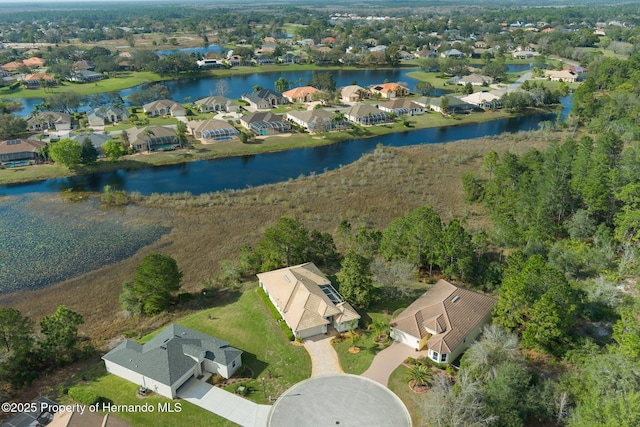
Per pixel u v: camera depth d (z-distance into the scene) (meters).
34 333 61.25
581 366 51.28
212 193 113.88
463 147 147.12
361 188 117.31
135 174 127.31
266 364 57.44
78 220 99.62
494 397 46.59
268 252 77.25
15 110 192.75
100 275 79.56
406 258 76.06
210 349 56.47
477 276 74.81
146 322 66.44
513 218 88.81
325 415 49.34
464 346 59.03
